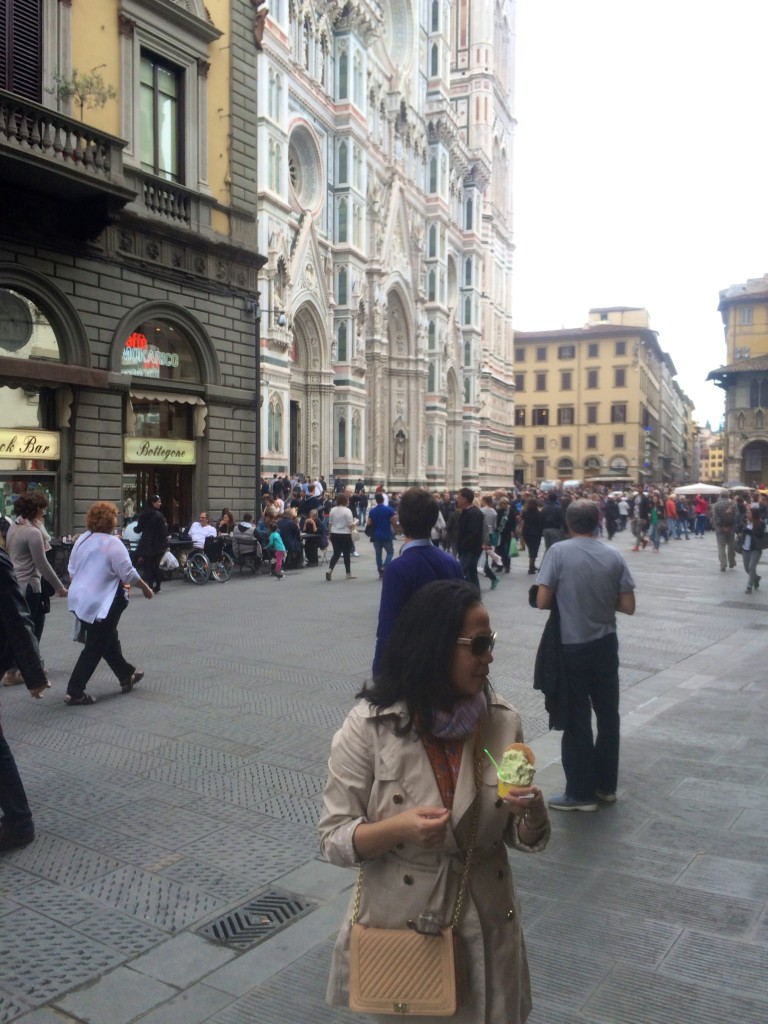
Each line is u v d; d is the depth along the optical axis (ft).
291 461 126.21
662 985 12.12
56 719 25.48
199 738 23.79
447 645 7.22
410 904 7.30
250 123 73.77
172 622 43.01
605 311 334.85
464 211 199.41
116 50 61.05
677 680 31.89
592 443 310.24
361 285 136.67
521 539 93.20
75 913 14.28
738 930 13.66
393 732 7.41
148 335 64.39
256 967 12.66
